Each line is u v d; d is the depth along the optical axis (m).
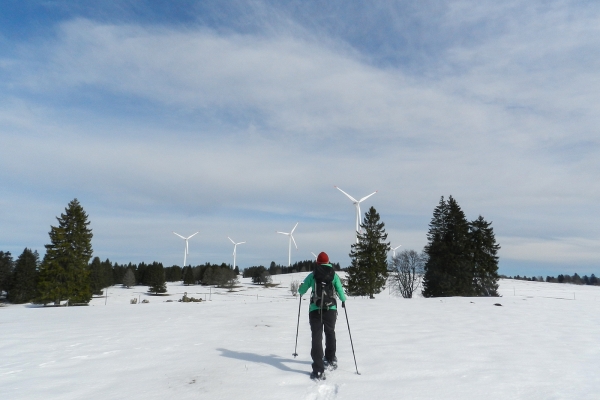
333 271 5.99
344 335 9.15
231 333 9.32
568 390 4.99
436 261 43.94
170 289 82.81
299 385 5.16
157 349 7.50
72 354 7.17
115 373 5.86
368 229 42.00
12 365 6.41
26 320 12.66
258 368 5.99
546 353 7.30
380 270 41.09
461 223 44.44
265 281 96.62
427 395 4.75
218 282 88.06
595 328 10.68
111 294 68.88
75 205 44.50
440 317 12.78
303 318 12.30
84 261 43.91
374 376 5.58
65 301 45.47
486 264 44.47
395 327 10.49
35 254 60.53
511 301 19.47
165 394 4.86
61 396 4.87
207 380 5.39
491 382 5.30
